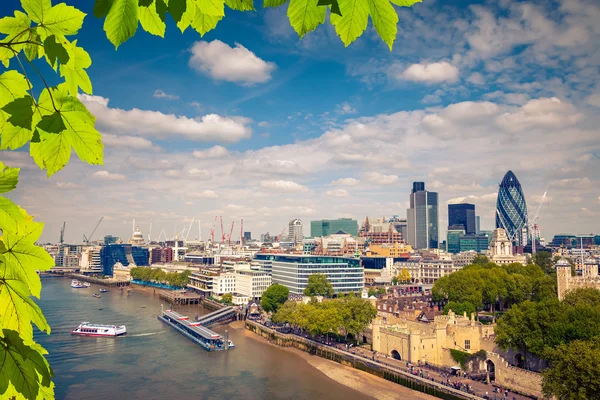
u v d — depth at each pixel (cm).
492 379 12081
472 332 13212
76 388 11969
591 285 18300
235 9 607
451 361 13188
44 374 629
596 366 8556
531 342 11256
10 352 602
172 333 19575
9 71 618
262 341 18575
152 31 625
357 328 15575
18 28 600
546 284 19862
